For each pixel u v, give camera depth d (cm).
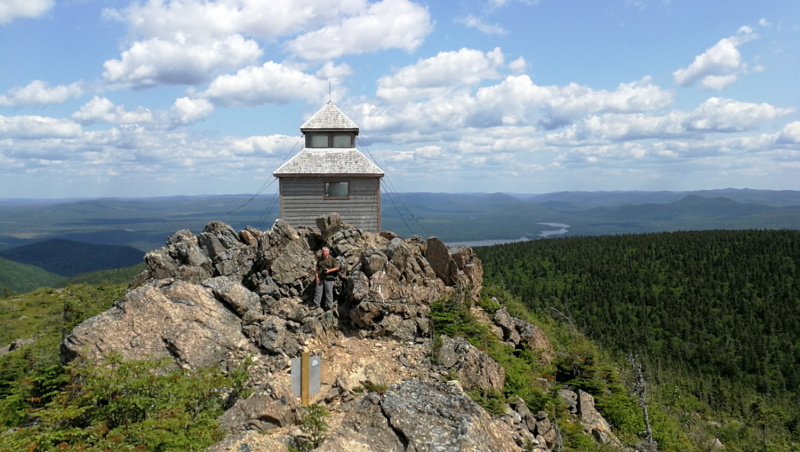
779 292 14575
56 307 3750
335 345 1692
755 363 11206
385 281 1920
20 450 934
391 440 1106
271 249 1923
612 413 2341
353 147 3453
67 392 1175
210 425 1100
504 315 2534
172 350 1448
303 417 1196
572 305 14588
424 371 1623
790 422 6281
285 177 3256
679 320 13288
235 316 1661
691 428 4666
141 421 1069
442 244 2348
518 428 1545
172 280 1744
